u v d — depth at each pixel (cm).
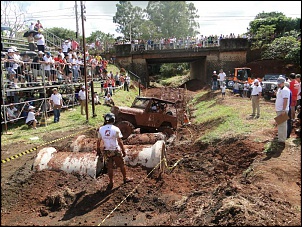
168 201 726
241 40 3669
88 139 1073
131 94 2867
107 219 644
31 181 787
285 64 3453
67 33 5431
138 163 902
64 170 841
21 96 1546
